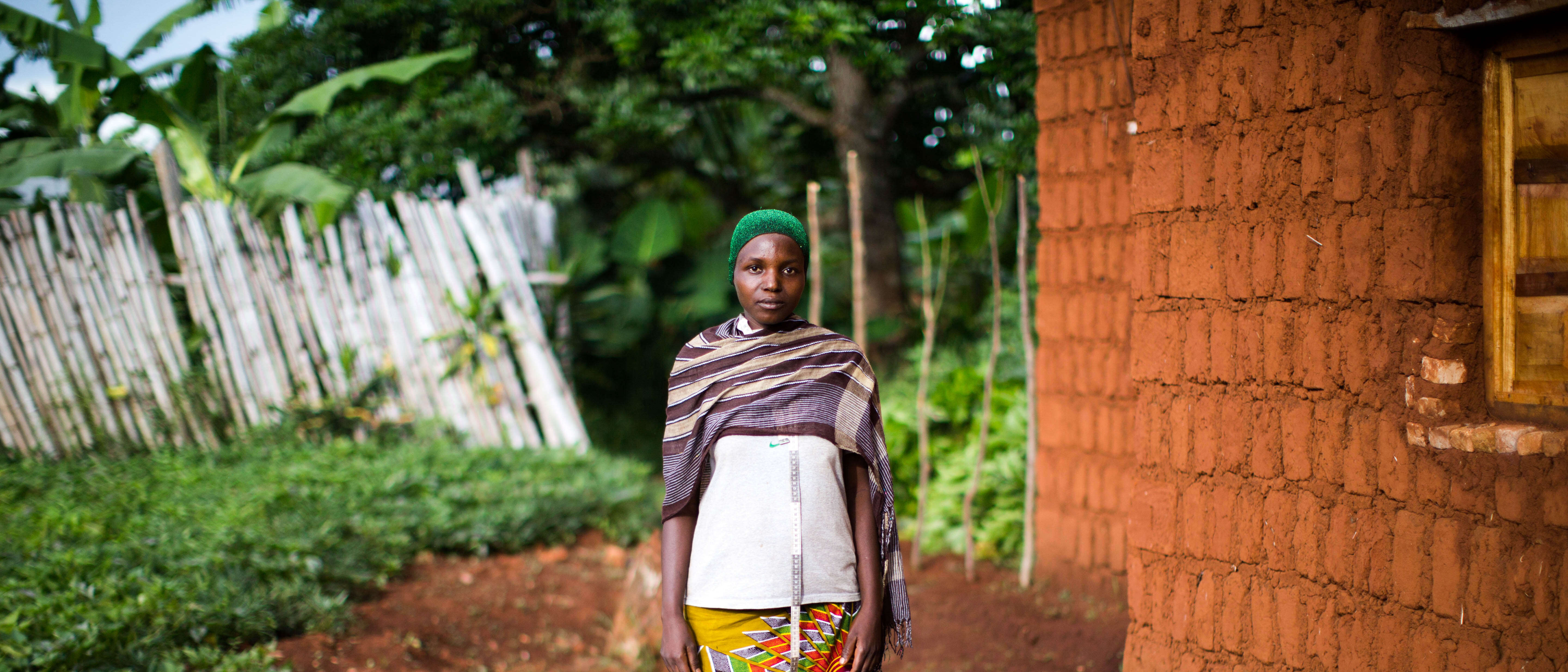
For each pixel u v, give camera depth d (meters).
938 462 6.34
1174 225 3.26
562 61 8.87
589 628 4.76
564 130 9.43
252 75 8.20
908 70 8.95
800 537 2.15
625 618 4.61
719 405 2.21
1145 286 3.37
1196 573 3.23
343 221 6.91
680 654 2.18
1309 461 2.90
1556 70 2.41
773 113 11.48
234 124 8.29
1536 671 2.38
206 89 8.09
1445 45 2.54
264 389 6.68
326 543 4.64
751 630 2.16
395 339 6.99
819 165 11.35
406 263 6.99
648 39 8.17
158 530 4.52
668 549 2.27
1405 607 2.66
